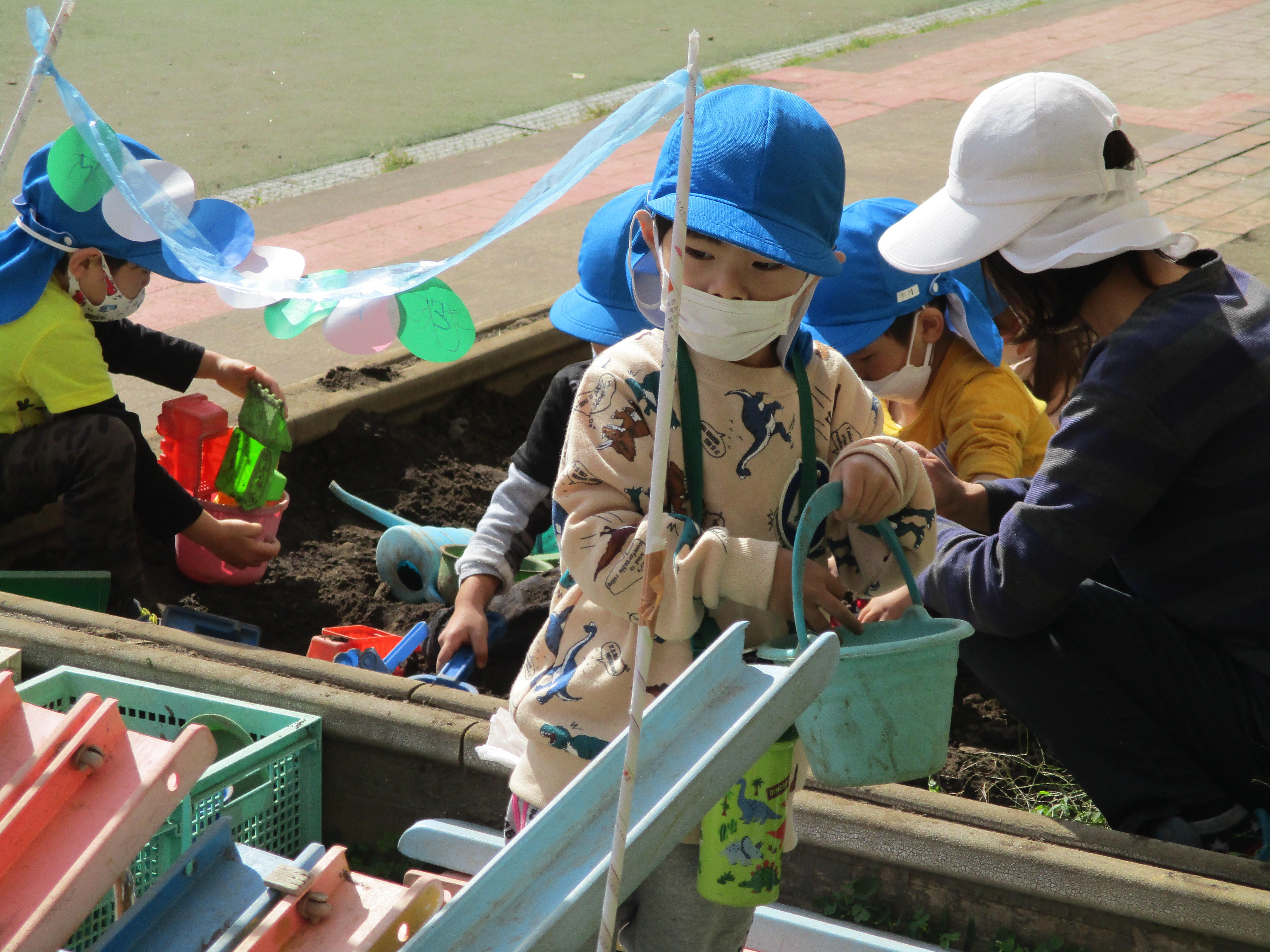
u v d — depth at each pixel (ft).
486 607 9.29
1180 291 7.09
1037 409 10.55
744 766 4.82
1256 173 27.12
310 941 5.20
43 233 10.32
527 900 4.67
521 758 6.20
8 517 11.05
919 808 7.59
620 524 5.45
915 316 9.75
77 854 4.84
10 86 35.78
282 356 18.07
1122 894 6.92
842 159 5.76
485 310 19.97
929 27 47.26
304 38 44.34
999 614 7.59
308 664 9.01
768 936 7.34
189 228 7.93
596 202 27.09
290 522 13.08
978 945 7.39
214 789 7.75
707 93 5.75
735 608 5.73
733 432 5.66
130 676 8.99
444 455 14.46
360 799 8.64
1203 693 7.64
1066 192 7.07
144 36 43.62
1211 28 45.39
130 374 12.44
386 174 29.53
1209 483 7.16
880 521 5.64
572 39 45.09
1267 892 6.77
